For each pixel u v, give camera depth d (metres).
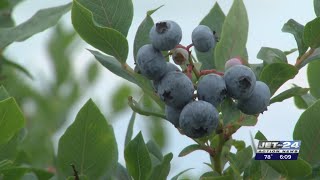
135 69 0.71
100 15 0.72
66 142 0.70
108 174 0.71
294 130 0.71
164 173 0.73
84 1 0.72
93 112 0.69
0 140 0.68
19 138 0.73
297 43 0.73
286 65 0.70
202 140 0.72
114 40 0.71
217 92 0.68
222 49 0.73
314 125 0.71
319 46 0.73
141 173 0.72
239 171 0.73
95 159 0.70
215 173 0.72
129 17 0.72
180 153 0.72
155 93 0.72
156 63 0.68
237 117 0.68
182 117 0.68
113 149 0.70
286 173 0.71
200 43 0.69
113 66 0.72
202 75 0.70
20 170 0.68
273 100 0.71
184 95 0.68
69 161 0.70
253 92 0.69
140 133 0.71
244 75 0.68
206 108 0.67
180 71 0.69
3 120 0.68
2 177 0.68
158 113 0.71
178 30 0.68
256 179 0.72
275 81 0.71
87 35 0.71
